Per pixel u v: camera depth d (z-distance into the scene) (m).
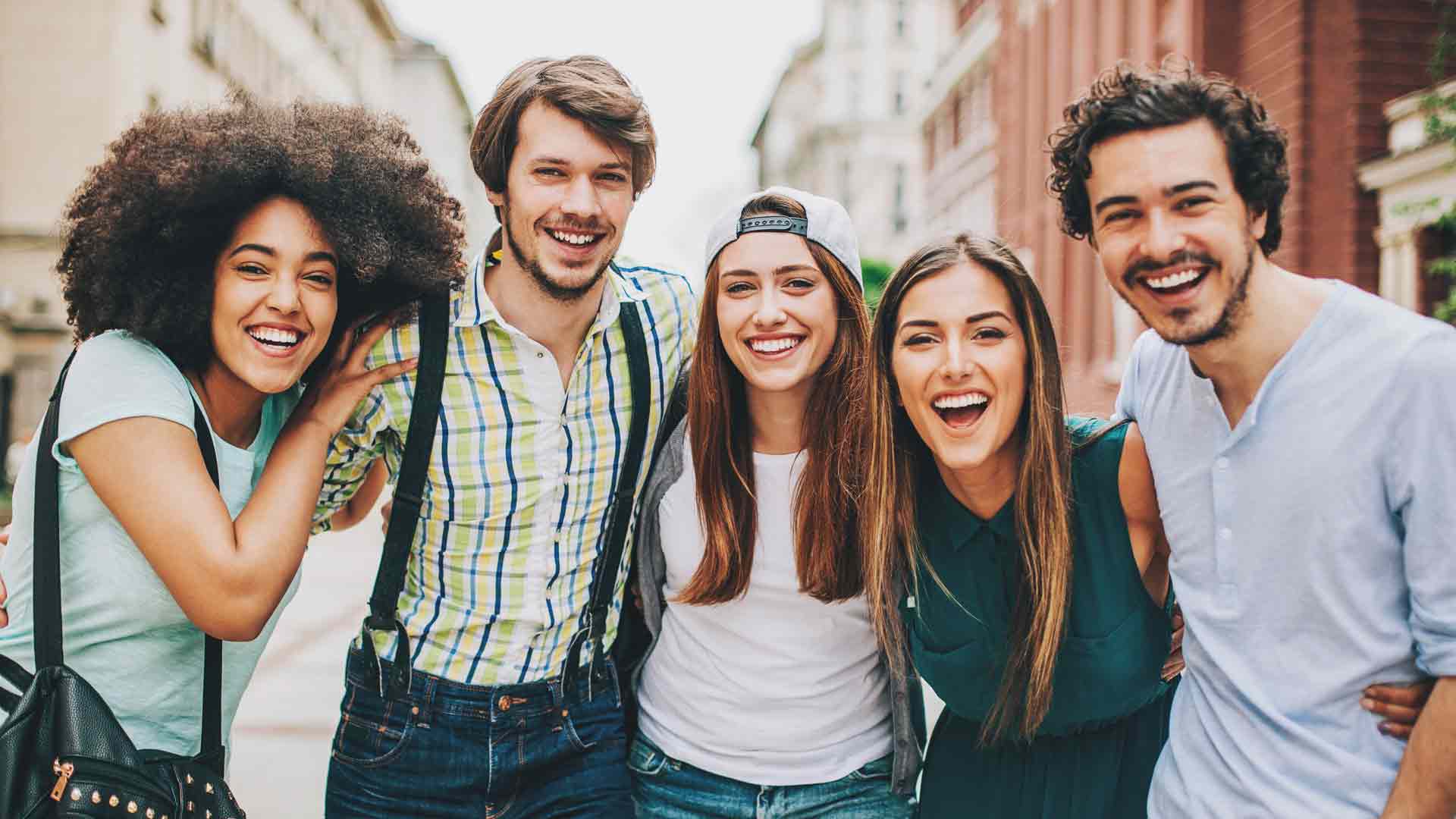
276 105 2.18
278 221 1.95
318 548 14.49
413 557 2.33
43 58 18.22
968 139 21.98
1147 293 1.76
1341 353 1.71
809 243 2.31
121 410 1.82
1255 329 1.76
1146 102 1.71
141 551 1.83
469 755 2.28
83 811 1.66
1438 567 1.63
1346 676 1.73
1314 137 7.70
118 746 1.73
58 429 1.85
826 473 2.32
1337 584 1.72
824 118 46.69
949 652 2.24
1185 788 1.91
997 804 2.33
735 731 2.34
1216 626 1.85
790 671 2.33
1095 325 11.96
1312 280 1.80
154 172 1.91
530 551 2.31
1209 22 8.66
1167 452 1.94
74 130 18.20
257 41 23.92
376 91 35.50
